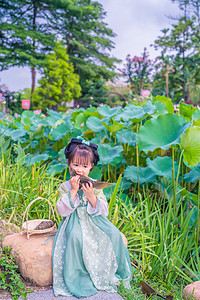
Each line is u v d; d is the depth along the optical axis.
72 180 2.54
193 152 3.29
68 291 2.43
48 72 25.00
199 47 24.53
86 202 2.65
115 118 4.20
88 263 2.51
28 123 6.98
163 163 3.82
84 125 5.13
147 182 3.87
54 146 5.53
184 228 3.14
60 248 2.57
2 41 28.73
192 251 3.27
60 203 2.62
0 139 5.40
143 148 3.55
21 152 5.09
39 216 3.46
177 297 2.64
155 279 2.93
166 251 2.98
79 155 2.63
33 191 3.77
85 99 28.67
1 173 4.09
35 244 2.66
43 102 24.06
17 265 2.62
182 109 4.28
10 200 3.69
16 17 29.09
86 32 33.94
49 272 2.55
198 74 20.77
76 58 31.91
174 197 3.39
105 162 4.10
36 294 2.41
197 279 2.91
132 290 2.62
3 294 2.40
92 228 2.61
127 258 2.70
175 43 25.41
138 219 3.50
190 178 3.62
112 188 3.99
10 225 3.27
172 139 3.48
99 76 35.47
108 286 2.52
